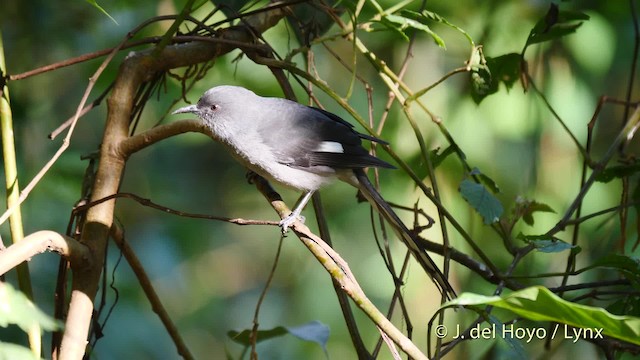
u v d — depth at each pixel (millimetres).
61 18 12648
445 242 7945
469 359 11711
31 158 11680
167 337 15070
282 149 9320
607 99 9141
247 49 8633
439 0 12680
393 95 8938
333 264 6387
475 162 12820
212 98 9477
